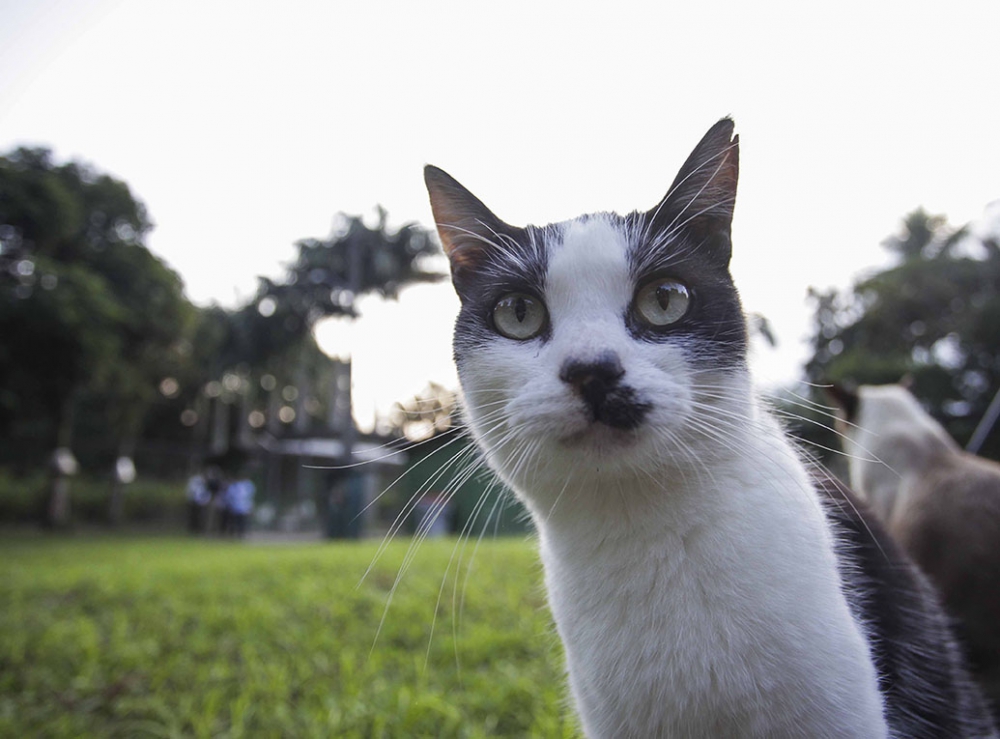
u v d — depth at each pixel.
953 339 2.59
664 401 0.21
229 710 0.41
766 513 0.21
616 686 0.22
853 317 2.84
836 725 0.20
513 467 0.24
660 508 0.22
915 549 0.37
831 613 0.21
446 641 0.49
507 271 0.26
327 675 0.45
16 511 2.85
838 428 0.47
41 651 0.53
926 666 0.26
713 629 0.21
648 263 0.24
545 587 0.27
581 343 0.22
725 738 0.21
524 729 0.37
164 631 0.58
